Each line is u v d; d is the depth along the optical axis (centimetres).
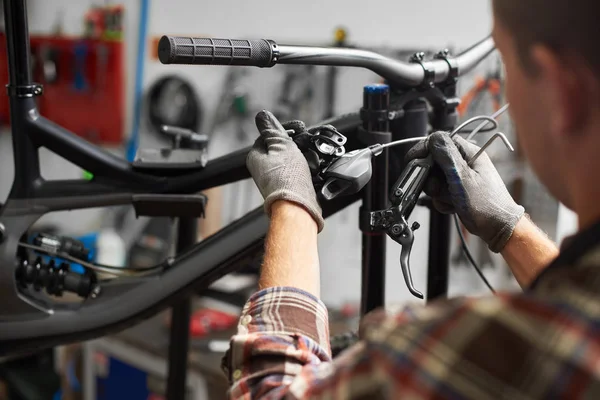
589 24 42
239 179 107
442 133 84
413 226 82
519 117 49
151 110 248
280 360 59
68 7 249
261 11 238
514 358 39
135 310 102
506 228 82
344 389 43
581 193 47
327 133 84
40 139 105
